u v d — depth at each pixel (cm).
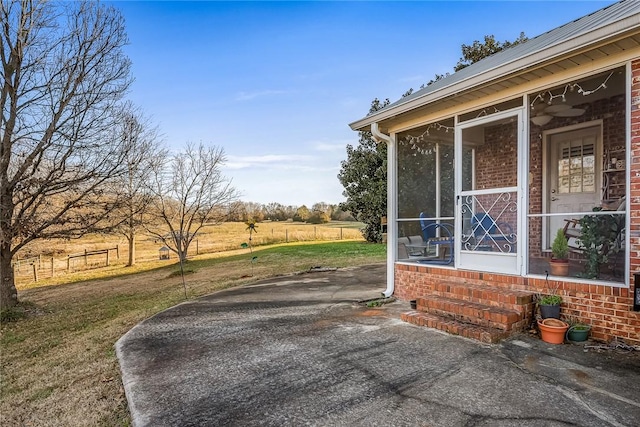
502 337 419
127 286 1259
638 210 383
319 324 517
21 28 849
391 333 460
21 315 862
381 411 275
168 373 368
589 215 458
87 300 1045
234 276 1138
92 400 342
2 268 911
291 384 327
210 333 500
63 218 958
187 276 1284
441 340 427
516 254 489
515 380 318
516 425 251
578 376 323
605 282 410
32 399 367
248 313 607
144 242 2108
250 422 268
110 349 488
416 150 754
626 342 388
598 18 538
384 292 693
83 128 935
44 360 506
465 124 566
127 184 1120
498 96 513
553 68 439
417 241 741
